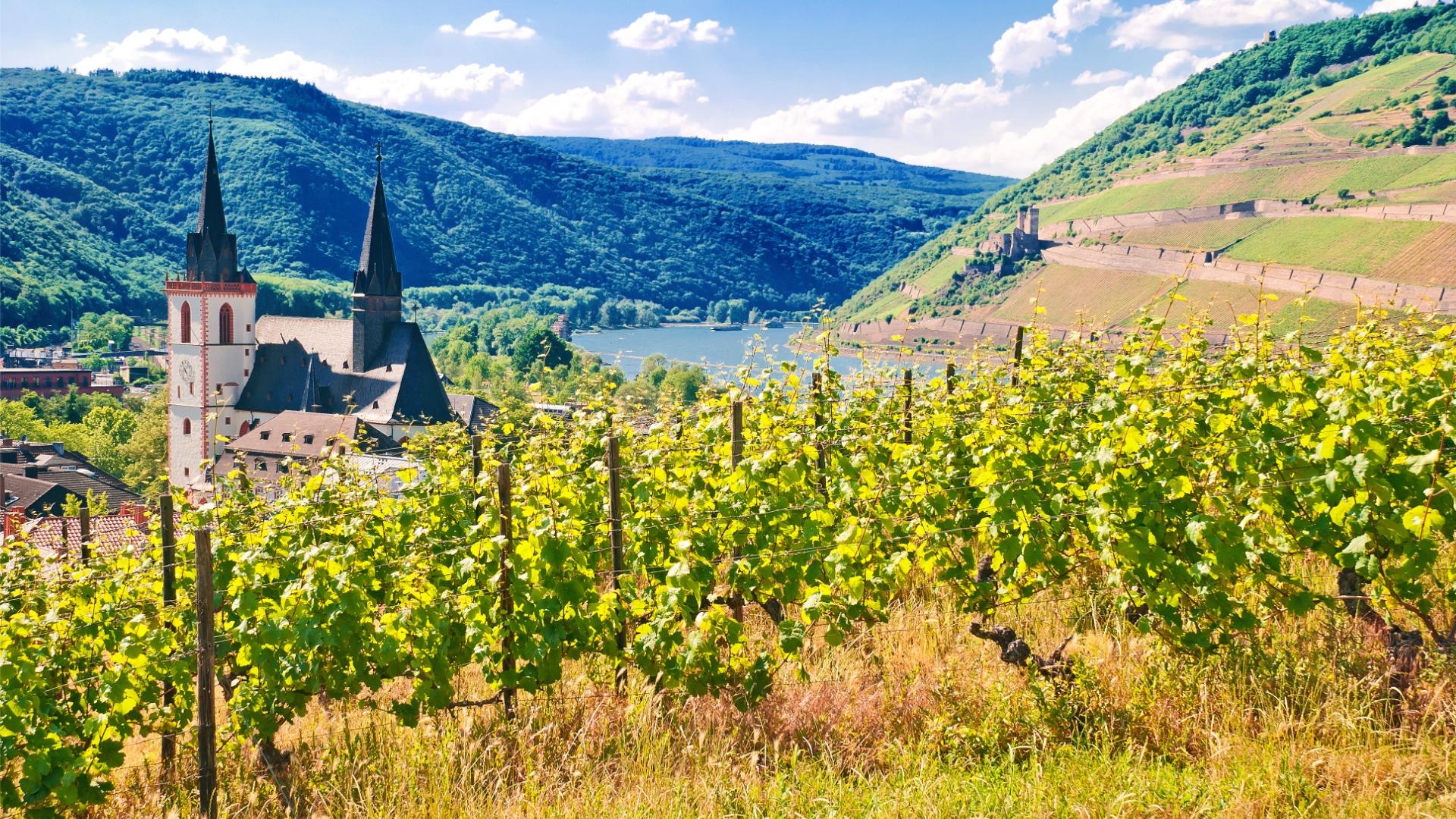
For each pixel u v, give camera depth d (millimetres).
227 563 9445
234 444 87375
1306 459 8094
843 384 12695
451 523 10133
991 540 8617
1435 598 8906
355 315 101438
